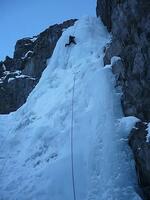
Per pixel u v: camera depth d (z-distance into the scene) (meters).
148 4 15.71
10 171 17.17
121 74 16.67
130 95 15.63
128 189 13.11
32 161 17.03
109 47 18.47
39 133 18.22
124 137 14.58
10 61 30.14
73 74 20.45
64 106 18.41
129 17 16.67
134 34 16.19
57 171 15.02
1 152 18.95
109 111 15.73
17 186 15.84
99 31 23.09
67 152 15.59
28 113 20.84
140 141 13.95
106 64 18.53
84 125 16.25
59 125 17.73
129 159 14.00
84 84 18.59
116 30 17.89
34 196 14.62
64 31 24.48
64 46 23.25
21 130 20.06
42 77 23.03
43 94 21.53
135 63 15.62
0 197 15.43
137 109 15.09
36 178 15.59
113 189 13.16
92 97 17.25
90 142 15.19
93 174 14.05
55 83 21.42
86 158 14.77
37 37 30.34
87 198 13.38
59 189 14.33
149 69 14.96
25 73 27.44
